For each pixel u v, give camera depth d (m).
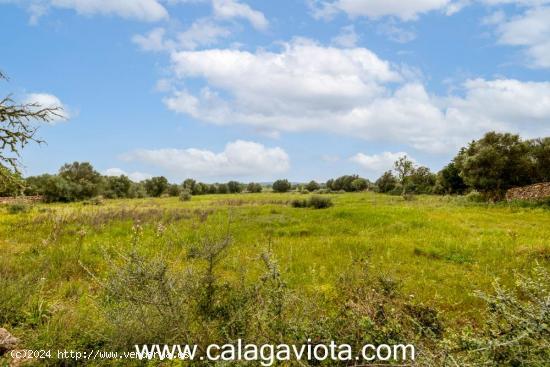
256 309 4.17
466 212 26.55
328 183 93.81
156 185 77.31
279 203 38.38
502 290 3.51
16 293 6.09
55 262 10.14
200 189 86.00
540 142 37.44
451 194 55.31
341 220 20.67
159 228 12.89
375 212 23.16
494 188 37.03
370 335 3.72
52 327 5.07
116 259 10.34
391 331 3.77
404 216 21.84
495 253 12.41
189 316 4.28
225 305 4.30
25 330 5.40
